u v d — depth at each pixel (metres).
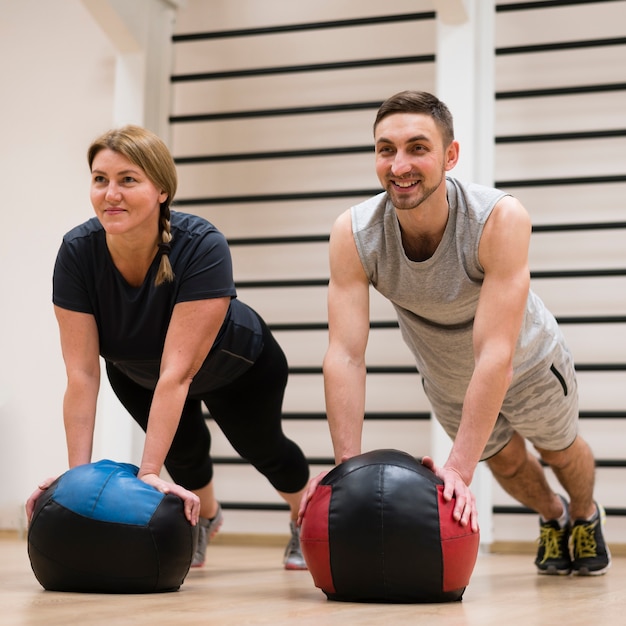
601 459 3.34
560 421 2.21
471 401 1.77
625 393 3.38
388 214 1.90
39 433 3.90
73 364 1.93
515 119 3.56
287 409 3.74
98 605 1.56
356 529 1.60
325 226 3.77
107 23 3.65
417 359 2.22
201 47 3.95
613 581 2.23
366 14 3.80
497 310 1.80
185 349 1.88
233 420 2.36
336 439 1.82
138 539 1.69
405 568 1.60
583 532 2.40
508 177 3.55
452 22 3.38
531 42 3.57
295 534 2.55
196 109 3.95
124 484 1.72
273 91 3.87
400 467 1.64
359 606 1.60
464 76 3.36
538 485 2.42
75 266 1.92
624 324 3.40
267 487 3.74
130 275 1.92
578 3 3.49
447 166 1.84
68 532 1.69
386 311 3.67
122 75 3.78
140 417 2.42
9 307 3.99
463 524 1.63
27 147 4.04
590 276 3.39
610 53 3.49
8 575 2.18
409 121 1.75
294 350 3.76
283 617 1.44
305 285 3.71
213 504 2.61
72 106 4.01
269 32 3.83
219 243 1.92
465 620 1.44
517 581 2.21
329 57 3.82
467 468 1.74
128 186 1.80
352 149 3.70
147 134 1.85
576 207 3.47
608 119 3.47
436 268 1.89
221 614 1.47
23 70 4.08
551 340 2.13
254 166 3.87
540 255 3.49
